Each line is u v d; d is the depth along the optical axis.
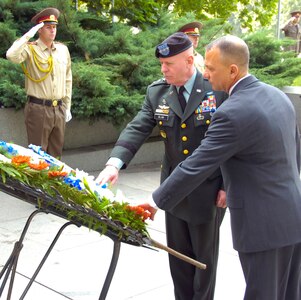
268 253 2.65
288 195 2.65
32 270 4.19
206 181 3.14
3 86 6.77
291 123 2.74
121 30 8.02
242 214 2.66
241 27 13.52
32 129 6.07
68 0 7.79
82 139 7.61
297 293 2.88
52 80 6.08
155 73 7.74
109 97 7.05
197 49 8.12
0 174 2.47
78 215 2.53
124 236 2.55
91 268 4.29
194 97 3.14
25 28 7.80
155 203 2.73
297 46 12.64
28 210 5.64
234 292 3.99
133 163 7.81
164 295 3.91
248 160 2.64
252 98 2.64
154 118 3.29
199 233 3.22
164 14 9.55
